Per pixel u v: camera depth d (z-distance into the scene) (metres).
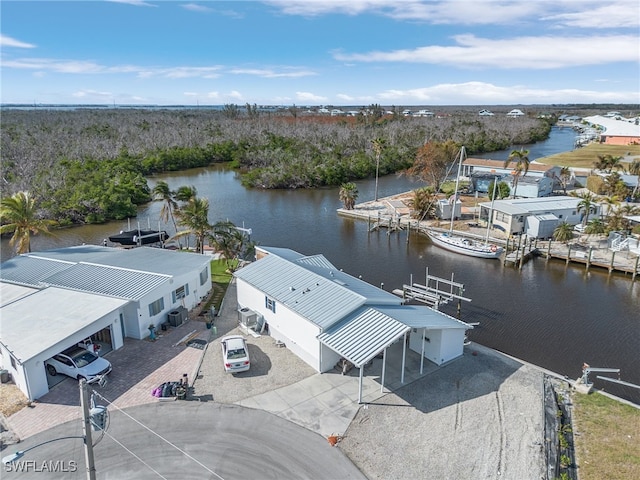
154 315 27.66
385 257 46.88
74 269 30.91
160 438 18.47
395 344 26.55
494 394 21.92
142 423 19.39
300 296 25.75
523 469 17.14
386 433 18.98
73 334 22.53
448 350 24.69
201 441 18.34
